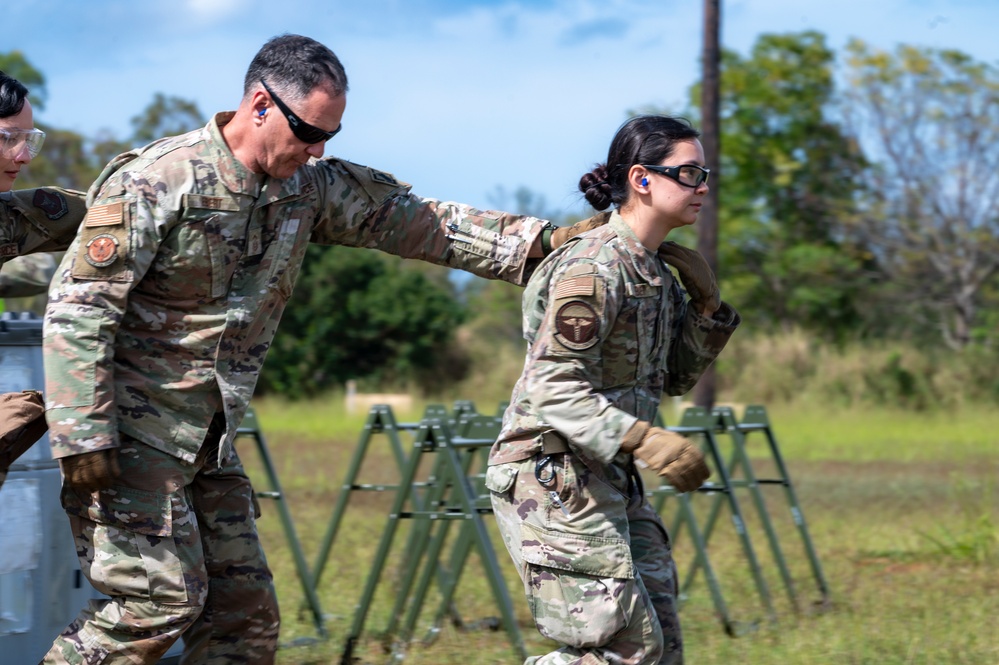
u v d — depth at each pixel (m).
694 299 7.36
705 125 29.66
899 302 55.78
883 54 54.91
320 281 61.62
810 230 56.59
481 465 14.05
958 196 55.28
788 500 14.25
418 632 12.15
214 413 6.95
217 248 6.72
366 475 28.00
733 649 11.09
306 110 6.55
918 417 46.53
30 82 58.31
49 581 7.79
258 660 7.43
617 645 6.75
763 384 50.22
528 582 6.88
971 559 16.36
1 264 7.30
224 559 7.29
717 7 29.19
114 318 6.51
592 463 6.78
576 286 6.59
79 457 6.41
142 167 6.64
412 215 7.44
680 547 17.55
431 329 62.31
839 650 10.84
